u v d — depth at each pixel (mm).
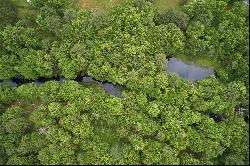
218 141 76438
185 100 79062
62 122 77875
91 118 78938
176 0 88438
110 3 88562
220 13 84375
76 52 81562
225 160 75438
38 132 78875
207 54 82812
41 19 84500
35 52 82938
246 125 77750
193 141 76312
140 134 77562
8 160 77312
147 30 83375
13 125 77875
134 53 81188
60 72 83625
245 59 81000
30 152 78125
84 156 76438
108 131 79562
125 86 82875
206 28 84000
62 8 86562
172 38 82375
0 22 84938
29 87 81438
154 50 82500
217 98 78750
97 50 82375
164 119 78062
